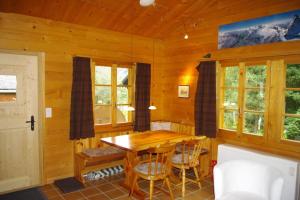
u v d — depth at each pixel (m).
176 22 4.71
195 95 4.55
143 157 4.43
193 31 4.73
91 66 4.25
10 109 3.57
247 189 2.77
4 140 3.54
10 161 3.60
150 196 3.24
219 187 2.74
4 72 3.50
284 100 3.51
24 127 3.70
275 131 3.58
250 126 3.92
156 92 5.40
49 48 3.85
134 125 4.87
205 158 4.36
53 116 3.94
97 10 3.83
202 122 4.40
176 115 5.19
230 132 4.15
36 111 3.79
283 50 3.46
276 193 2.46
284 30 3.45
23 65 3.64
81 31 4.18
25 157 3.73
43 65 3.79
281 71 3.50
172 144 3.29
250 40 3.84
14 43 3.53
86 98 4.11
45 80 3.83
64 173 4.09
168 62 5.34
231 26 4.08
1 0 3.14
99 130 4.45
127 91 4.95
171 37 5.22
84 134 4.11
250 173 2.77
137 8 3.98
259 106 3.80
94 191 3.62
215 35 4.34
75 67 3.98
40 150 3.83
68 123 4.10
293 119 3.44
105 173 4.22
